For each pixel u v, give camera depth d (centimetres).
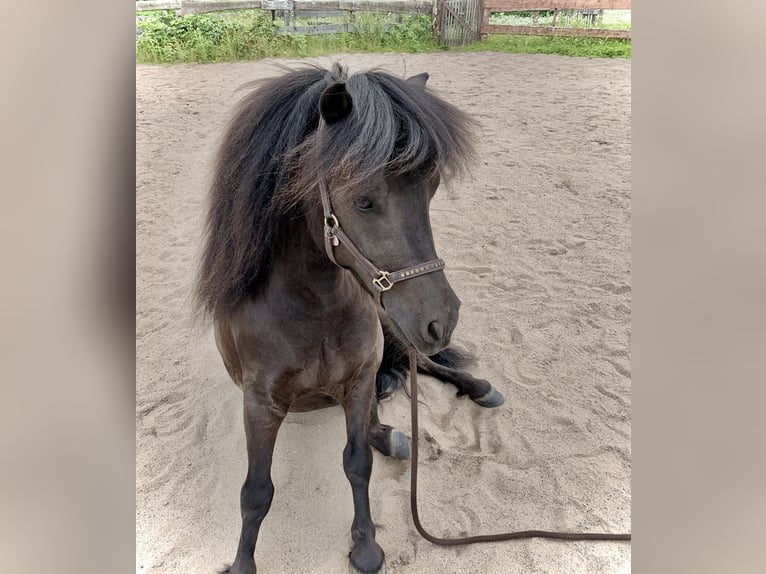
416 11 916
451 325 142
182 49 819
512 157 557
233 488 239
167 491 237
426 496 235
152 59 810
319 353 176
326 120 137
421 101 141
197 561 210
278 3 860
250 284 172
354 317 178
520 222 454
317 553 212
